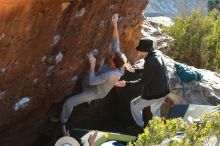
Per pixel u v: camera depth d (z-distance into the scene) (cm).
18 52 476
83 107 705
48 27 487
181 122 484
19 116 577
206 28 1170
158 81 629
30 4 431
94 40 601
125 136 594
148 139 457
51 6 462
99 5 562
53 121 649
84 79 645
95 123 723
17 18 435
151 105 693
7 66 481
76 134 605
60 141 547
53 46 528
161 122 471
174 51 1129
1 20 422
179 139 480
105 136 582
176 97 791
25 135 627
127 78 716
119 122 725
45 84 572
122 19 683
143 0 738
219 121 470
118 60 616
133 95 700
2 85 504
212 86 813
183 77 805
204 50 1124
